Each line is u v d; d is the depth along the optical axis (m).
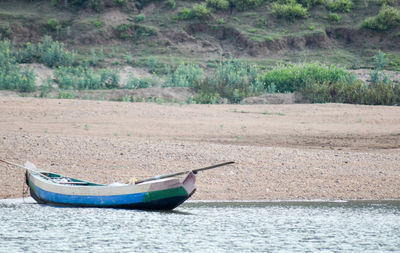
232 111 114.38
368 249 36.41
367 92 135.88
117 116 102.06
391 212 49.03
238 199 55.44
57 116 100.12
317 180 62.59
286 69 171.75
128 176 62.66
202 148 74.94
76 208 50.59
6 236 39.28
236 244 37.50
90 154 70.56
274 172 65.25
